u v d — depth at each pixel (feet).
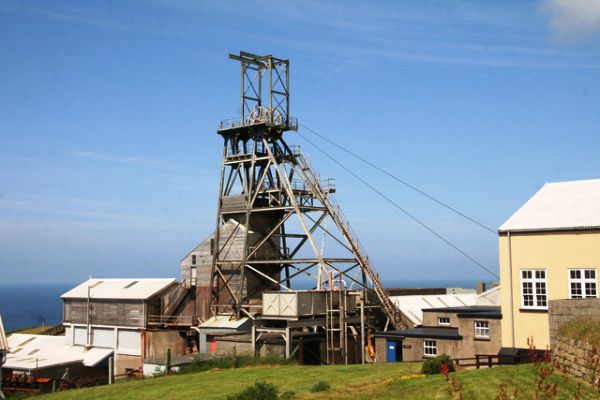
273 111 208.95
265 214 214.69
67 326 243.60
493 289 203.31
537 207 132.16
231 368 145.28
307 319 178.40
